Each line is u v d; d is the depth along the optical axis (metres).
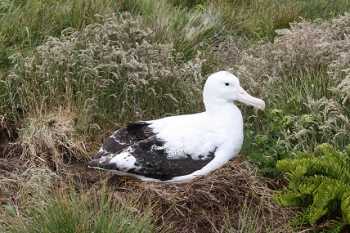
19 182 6.93
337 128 7.44
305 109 7.94
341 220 6.32
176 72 8.26
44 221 5.73
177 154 6.70
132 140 6.82
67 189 6.82
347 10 11.12
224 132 6.88
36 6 9.33
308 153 6.91
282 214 6.54
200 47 9.67
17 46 8.79
